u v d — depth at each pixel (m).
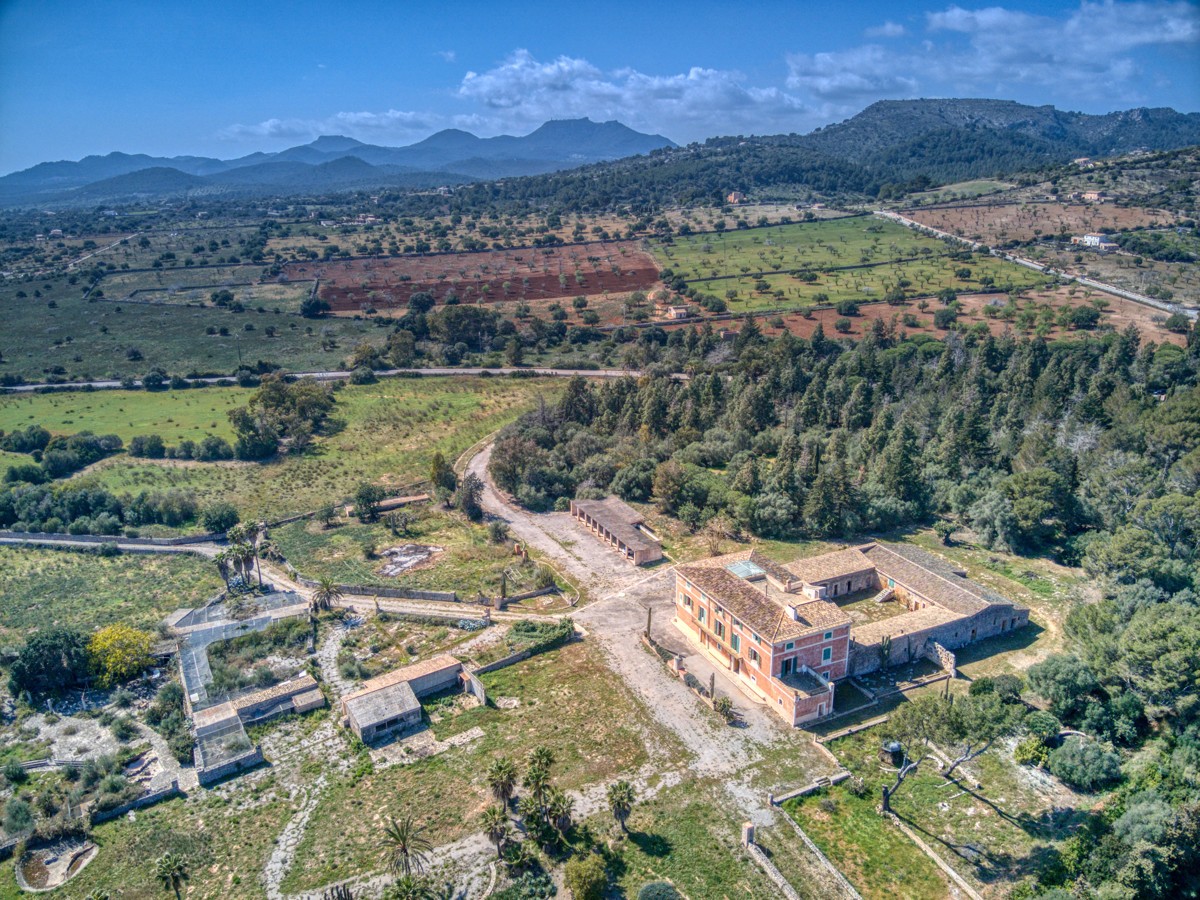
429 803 73.50
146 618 108.38
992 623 98.75
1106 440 137.88
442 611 108.38
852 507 129.00
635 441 164.38
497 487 158.50
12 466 159.00
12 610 110.56
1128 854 62.88
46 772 79.31
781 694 84.00
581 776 76.38
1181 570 96.19
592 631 102.81
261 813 73.19
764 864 65.31
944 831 69.56
